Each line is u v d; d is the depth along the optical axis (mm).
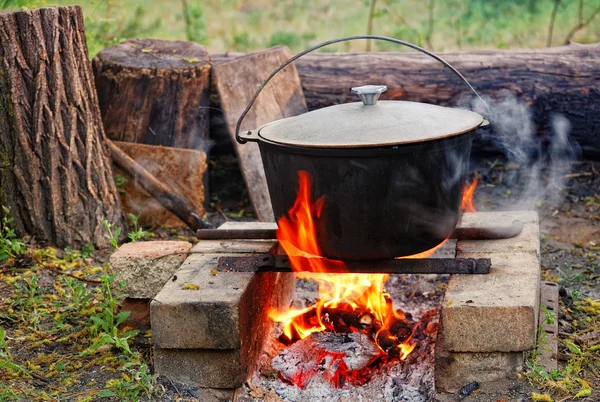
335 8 4594
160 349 1589
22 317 1815
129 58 2334
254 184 2320
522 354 1535
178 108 2309
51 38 2033
